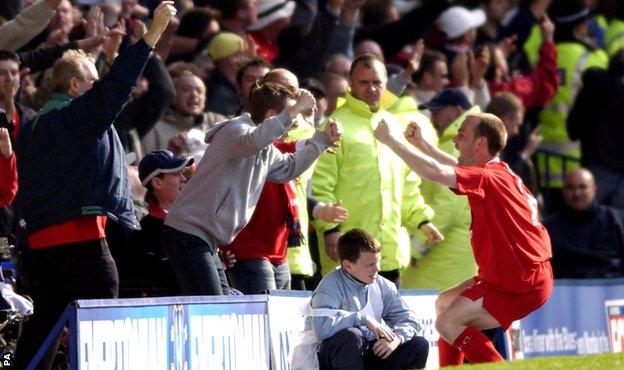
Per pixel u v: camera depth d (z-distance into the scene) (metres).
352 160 31.69
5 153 25.34
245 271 28.16
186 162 28.58
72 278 24.75
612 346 40.22
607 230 40.94
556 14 45.19
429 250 35.22
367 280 27.19
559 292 37.59
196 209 26.03
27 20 30.94
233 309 25.94
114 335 23.30
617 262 41.00
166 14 24.27
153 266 28.53
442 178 26.94
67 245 24.66
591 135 43.41
